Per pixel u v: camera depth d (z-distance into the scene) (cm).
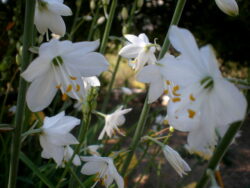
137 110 47
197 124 8
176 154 12
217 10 46
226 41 48
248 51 49
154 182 27
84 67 10
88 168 13
